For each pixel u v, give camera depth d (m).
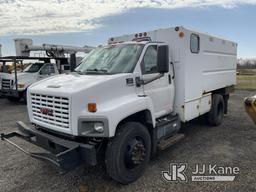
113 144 3.98
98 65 4.90
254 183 4.18
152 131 4.79
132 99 4.28
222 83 8.11
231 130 7.43
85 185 4.19
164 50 4.37
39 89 4.26
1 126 8.31
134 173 4.26
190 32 5.79
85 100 3.79
